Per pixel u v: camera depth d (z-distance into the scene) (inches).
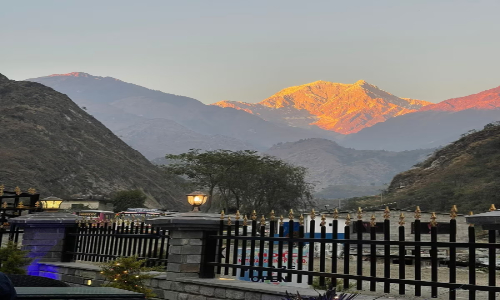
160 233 427.2
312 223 315.6
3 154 4411.9
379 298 272.5
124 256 435.2
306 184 2960.1
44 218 529.3
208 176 2805.1
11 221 543.5
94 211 2036.2
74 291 192.1
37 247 527.8
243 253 355.9
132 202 3464.6
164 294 388.2
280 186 2778.1
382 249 1328.7
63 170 4667.8
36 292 186.1
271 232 338.3
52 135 5118.1
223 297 345.1
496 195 3208.7
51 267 507.2
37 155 4608.8
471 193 3420.3
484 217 246.7
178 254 383.6
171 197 5526.6
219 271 374.9
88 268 466.0
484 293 548.7
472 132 5009.8
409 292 518.0
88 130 5787.4
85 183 4653.1
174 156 2874.0
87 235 505.4
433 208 3447.3
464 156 4303.6
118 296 191.8
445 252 1167.6
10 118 5108.3
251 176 2751.0
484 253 1123.3
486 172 3730.3
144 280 409.1
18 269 472.1
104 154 5442.9
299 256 318.3
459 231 1301.7
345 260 293.1
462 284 249.9
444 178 3959.2
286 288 323.9
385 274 278.4
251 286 336.5
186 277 379.9
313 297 271.9
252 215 353.7
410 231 1349.7
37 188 4136.3
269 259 334.3
